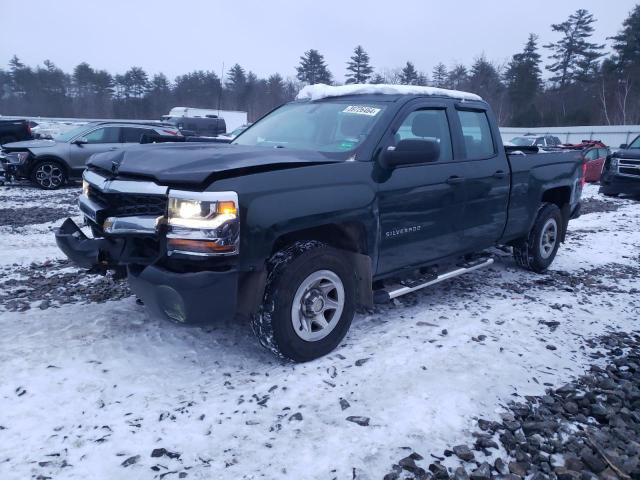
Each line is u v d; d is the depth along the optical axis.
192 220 2.83
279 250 3.31
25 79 70.56
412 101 4.08
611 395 3.10
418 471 2.38
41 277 5.21
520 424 2.79
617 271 6.08
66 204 10.34
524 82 58.62
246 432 2.65
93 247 3.18
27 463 2.39
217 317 2.99
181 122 25.75
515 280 5.54
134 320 4.03
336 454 2.48
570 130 37.41
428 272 4.41
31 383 3.06
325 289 3.42
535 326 4.14
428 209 4.04
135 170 3.12
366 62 61.69
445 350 3.59
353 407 2.88
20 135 17.94
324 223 3.27
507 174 4.88
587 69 61.56
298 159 3.32
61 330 3.82
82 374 3.19
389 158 3.56
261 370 3.31
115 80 73.06
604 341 3.94
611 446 2.63
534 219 5.48
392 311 4.41
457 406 2.92
